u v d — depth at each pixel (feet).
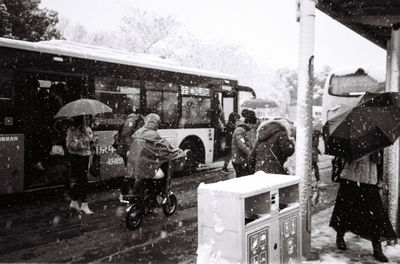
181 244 21.72
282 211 14.49
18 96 31.63
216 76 50.47
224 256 12.85
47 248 20.97
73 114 26.53
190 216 27.66
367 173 18.12
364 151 16.96
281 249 14.39
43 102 33.22
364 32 25.27
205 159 48.44
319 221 25.05
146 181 25.02
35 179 32.45
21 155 31.55
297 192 15.39
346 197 18.98
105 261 19.12
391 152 21.03
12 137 31.12
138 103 39.99
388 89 22.36
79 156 27.66
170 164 25.61
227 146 49.60
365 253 18.88
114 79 37.99
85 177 28.02
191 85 46.47
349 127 17.26
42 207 30.42
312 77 17.76
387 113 17.31
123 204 31.27
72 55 35.06
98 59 36.83
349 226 18.84
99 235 23.26
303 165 17.70
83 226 25.12
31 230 24.22
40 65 33.01
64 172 33.94
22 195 34.96
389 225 18.17
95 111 27.02
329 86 59.82
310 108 17.78
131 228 24.23
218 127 50.24
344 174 18.76
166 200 26.25
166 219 26.81
